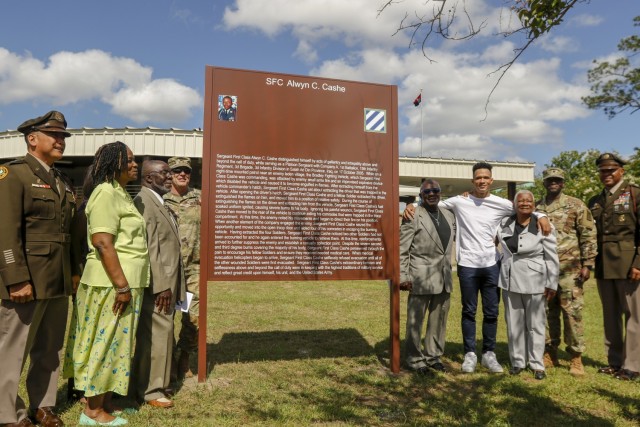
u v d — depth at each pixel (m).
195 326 4.74
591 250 5.10
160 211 4.06
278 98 4.77
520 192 5.05
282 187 4.73
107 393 3.70
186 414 3.78
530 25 3.31
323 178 4.84
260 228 4.65
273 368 5.09
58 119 3.54
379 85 5.07
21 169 3.37
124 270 3.55
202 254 4.52
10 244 3.19
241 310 8.42
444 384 4.69
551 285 4.90
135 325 3.64
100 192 3.48
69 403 3.96
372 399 4.26
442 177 21.47
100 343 3.45
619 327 5.21
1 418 3.21
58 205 3.50
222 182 4.58
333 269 4.84
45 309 3.53
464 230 5.24
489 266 5.13
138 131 17.67
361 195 4.95
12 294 3.20
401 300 9.69
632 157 15.27
